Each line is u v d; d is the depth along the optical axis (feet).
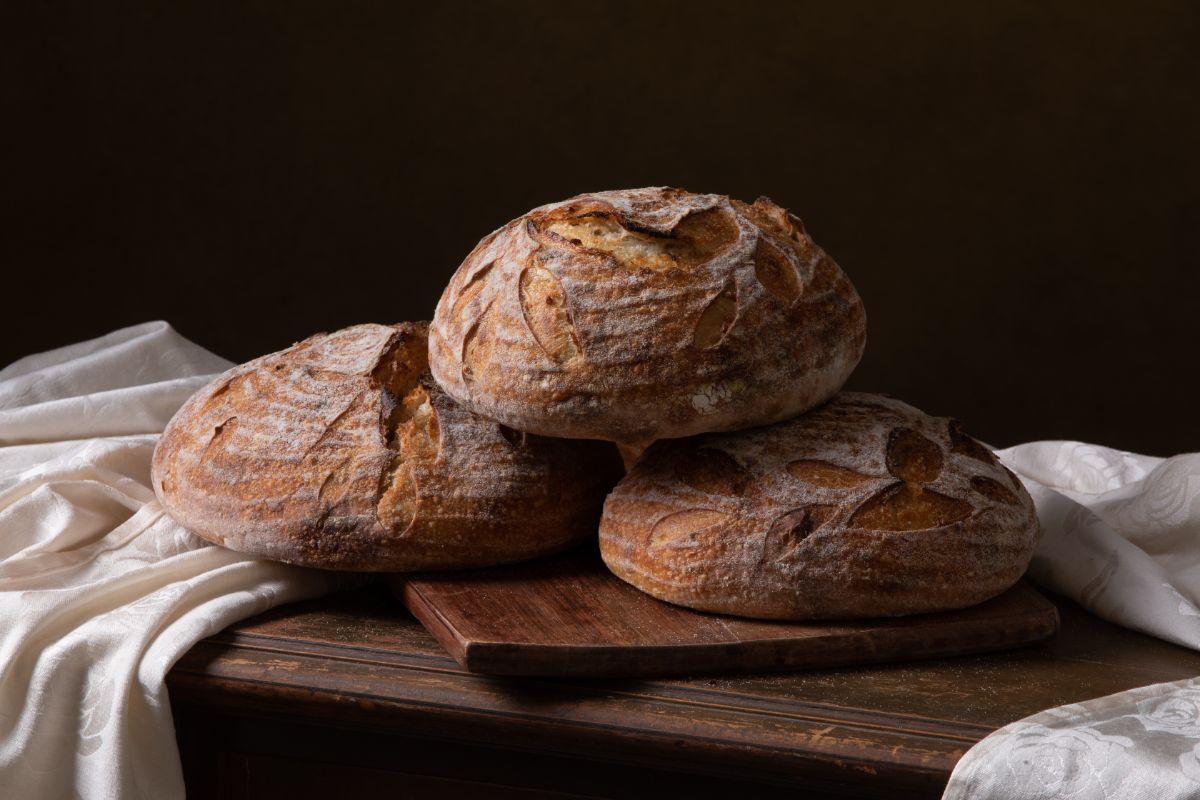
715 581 4.99
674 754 4.85
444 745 4.99
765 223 5.21
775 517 4.98
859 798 4.83
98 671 4.99
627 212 5.10
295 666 4.99
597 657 4.90
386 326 5.48
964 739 4.79
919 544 4.99
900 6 13.26
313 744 5.04
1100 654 5.10
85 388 6.18
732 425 5.02
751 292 5.02
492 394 5.04
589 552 5.34
